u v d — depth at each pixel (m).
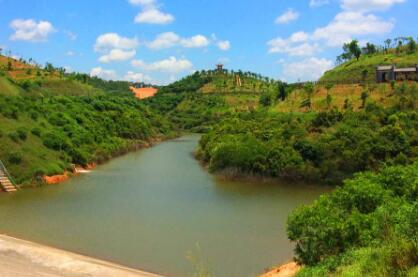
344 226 19.70
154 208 41.78
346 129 61.16
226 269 26.62
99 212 39.81
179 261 27.81
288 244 31.31
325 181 55.94
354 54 133.12
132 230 34.31
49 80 137.62
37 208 40.78
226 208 42.25
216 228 35.25
